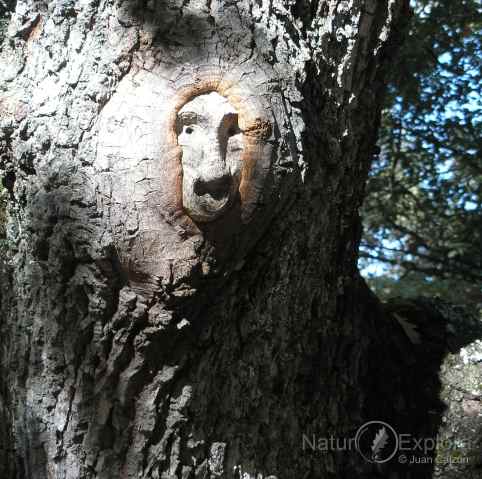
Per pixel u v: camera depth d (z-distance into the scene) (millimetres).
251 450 1512
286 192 1310
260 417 1531
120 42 1243
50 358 1398
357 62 1571
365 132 1719
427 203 3840
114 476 1393
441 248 3836
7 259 1454
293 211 1395
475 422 1854
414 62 3559
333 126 1507
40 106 1260
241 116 1240
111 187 1219
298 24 1418
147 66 1240
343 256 1728
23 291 1415
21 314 1434
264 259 1398
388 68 1745
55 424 1413
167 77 1230
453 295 4348
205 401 1427
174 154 1206
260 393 1521
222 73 1244
